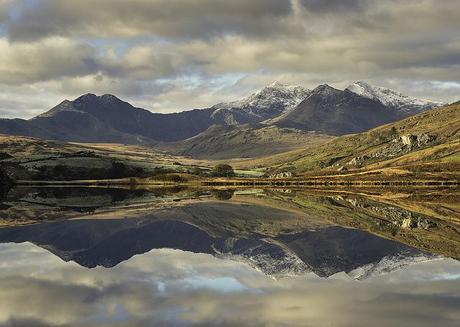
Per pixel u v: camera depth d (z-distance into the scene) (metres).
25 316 36.03
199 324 33.81
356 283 46.78
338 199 166.75
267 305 38.66
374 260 61.78
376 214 119.56
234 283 46.72
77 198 174.25
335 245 77.88
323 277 49.69
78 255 64.69
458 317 35.34
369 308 37.75
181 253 67.88
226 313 36.41
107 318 35.41
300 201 161.88
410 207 132.88
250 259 63.28
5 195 182.00
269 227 102.69
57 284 46.53
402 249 70.31
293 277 50.06
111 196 185.75
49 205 144.25
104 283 46.91
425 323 33.94
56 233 87.56
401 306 38.19
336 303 39.09
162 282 47.38
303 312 36.62
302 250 73.12
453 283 46.47
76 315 36.19
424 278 48.66
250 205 148.62
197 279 48.91
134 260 61.09
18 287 45.22
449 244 74.81
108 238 83.38
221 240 84.56
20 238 80.44
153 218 115.06
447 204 140.12
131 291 43.50
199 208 139.38
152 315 35.97
